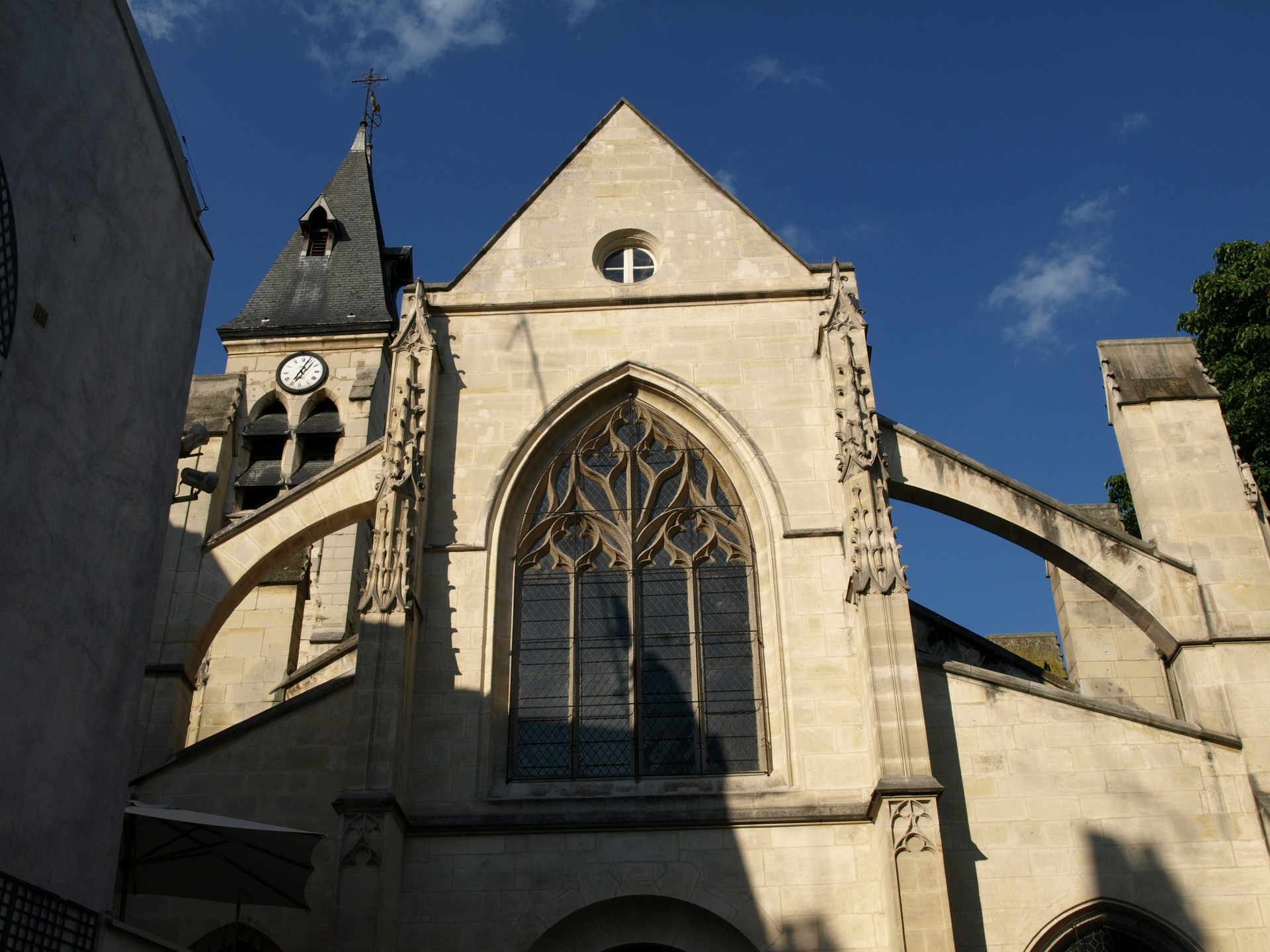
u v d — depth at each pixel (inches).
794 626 1101.1
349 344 2561.5
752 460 1190.3
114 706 647.1
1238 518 1129.4
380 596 1077.8
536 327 1273.4
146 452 700.7
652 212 1343.5
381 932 933.2
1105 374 1231.5
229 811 1074.7
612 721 1105.4
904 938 911.7
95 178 658.8
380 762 1003.3
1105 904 977.5
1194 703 1058.7
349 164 3080.7
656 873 997.8
